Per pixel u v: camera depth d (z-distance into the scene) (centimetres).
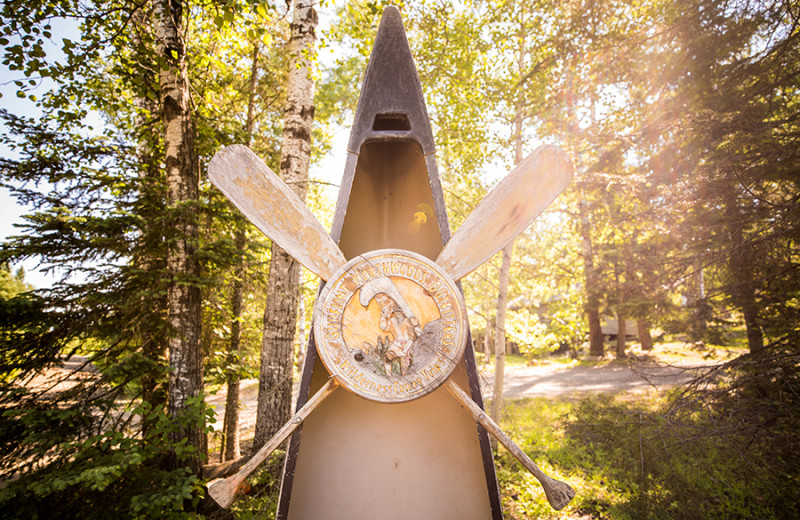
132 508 305
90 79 550
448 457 294
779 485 360
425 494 290
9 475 318
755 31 495
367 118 280
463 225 247
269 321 500
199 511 403
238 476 207
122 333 413
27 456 322
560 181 239
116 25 431
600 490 452
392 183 360
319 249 246
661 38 565
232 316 587
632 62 606
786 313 478
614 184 584
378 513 286
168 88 451
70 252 397
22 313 362
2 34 346
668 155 551
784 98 485
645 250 585
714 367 437
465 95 742
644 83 628
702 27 511
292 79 523
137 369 367
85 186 430
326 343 227
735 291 497
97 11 412
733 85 505
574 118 688
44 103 510
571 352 1728
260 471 450
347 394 310
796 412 378
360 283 235
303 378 242
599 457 523
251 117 697
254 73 711
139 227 411
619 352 1489
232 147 242
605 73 633
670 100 574
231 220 550
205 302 519
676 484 392
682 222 529
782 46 441
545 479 206
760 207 463
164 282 411
